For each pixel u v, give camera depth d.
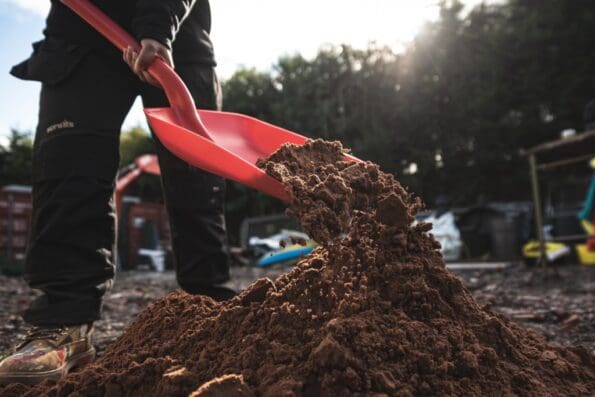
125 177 12.52
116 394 1.21
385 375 1.09
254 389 1.09
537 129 16.80
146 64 1.74
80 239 1.73
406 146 17.81
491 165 17.17
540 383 1.22
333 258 1.34
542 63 16.86
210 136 1.76
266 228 14.33
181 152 1.50
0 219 12.46
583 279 6.20
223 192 2.22
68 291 1.70
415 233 1.43
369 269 1.30
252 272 9.41
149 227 12.82
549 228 10.08
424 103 17.59
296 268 1.44
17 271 9.89
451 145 17.27
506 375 1.22
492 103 16.98
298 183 1.36
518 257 10.02
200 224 2.11
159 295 5.30
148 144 25.69
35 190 1.77
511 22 17.95
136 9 1.88
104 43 1.85
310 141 1.59
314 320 1.22
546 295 4.71
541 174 15.34
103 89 1.84
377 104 18.62
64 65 1.80
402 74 18.31
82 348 1.72
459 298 1.36
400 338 1.17
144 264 12.49
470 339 1.26
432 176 17.80
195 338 1.35
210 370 1.20
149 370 1.23
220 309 1.48
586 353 1.44
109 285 1.82
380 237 1.36
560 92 16.58
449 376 1.17
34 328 1.67
